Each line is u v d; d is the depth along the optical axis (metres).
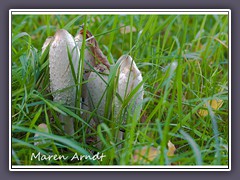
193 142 0.48
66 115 0.53
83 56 0.55
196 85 0.71
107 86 0.55
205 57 0.79
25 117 0.58
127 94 0.55
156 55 0.77
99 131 0.50
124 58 0.56
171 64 0.58
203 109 0.64
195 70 0.76
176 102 0.65
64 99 0.56
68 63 0.55
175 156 0.51
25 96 0.56
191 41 0.89
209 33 0.91
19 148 0.54
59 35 0.55
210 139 0.55
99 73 0.57
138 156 0.48
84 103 0.58
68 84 0.55
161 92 0.65
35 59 0.60
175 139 0.62
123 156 0.49
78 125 0.58
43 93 0.59
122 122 0.55
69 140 0.51
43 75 0.59
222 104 0.71
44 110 0.54
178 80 0.57
